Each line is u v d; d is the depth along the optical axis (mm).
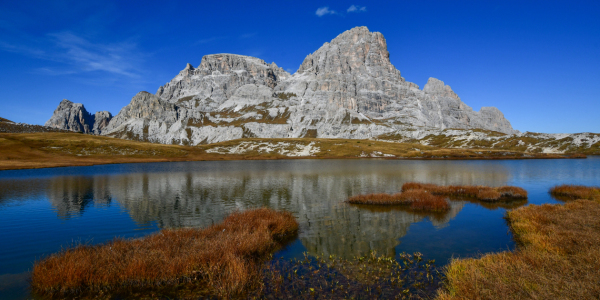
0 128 182750
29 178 68062
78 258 13867
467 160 137375
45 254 18109
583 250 13352
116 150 158500
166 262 13461
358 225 24469
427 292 12188
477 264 13047
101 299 11758
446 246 18750
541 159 138250
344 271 14750
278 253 17656
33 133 175500
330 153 180000
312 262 16062
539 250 14273
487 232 21969
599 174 69750
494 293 9914
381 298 11750
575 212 22844
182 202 36312
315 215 28438
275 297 11930
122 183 57250
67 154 139875
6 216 29219
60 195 42562
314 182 56906
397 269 14883
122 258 14148
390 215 28156
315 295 12094
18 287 12977
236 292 12258
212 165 117188
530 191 43219
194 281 13047
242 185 52969
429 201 31188
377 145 193000
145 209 32156
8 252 18547
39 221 26969
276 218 22562
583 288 9430
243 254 15586
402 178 63438
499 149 185625
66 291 12273
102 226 25141
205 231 18953
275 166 107812
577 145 174625
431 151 168250
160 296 11953
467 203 34062
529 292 9625
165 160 145375
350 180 59906
